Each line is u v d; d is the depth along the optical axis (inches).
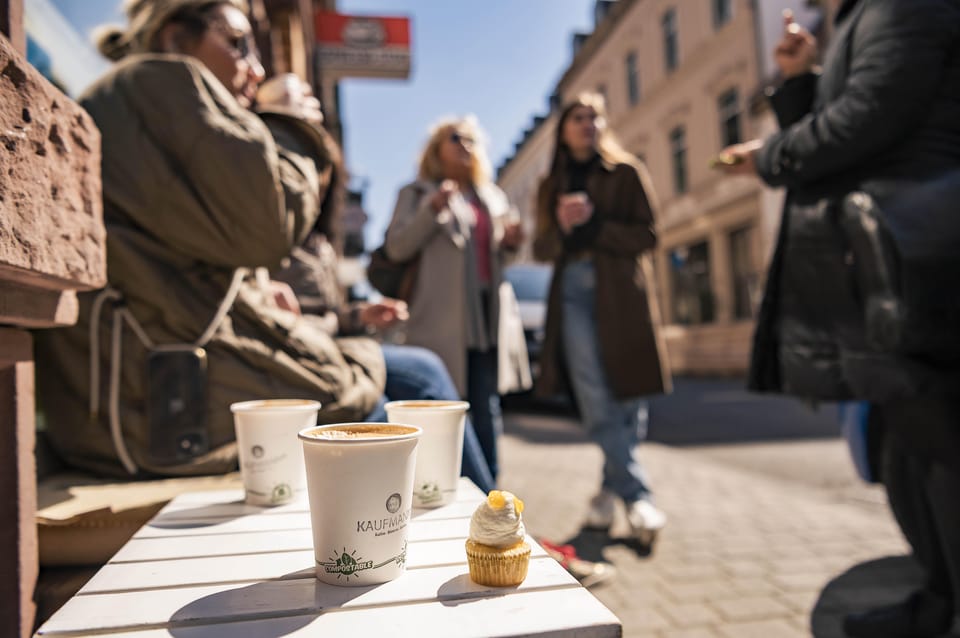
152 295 48.5
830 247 65.3
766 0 560.4
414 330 107.5
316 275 85.7
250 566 27.6
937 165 59.2
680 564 98.5
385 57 336.5
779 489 147.1
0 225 27.6
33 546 37.2
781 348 71.9
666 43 731.4
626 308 106.2
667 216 722.2
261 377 50.8
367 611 22.7
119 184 47.9
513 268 322.7
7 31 35.4
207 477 49.4
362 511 25.2
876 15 61.9
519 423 277.6
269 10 218.8
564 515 128.5
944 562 67.7
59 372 49.6
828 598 84.4
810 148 65.4
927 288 55.8
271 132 54.0
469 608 22.9
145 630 21.5
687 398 373.1
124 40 63.4
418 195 114.8
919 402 60.3
